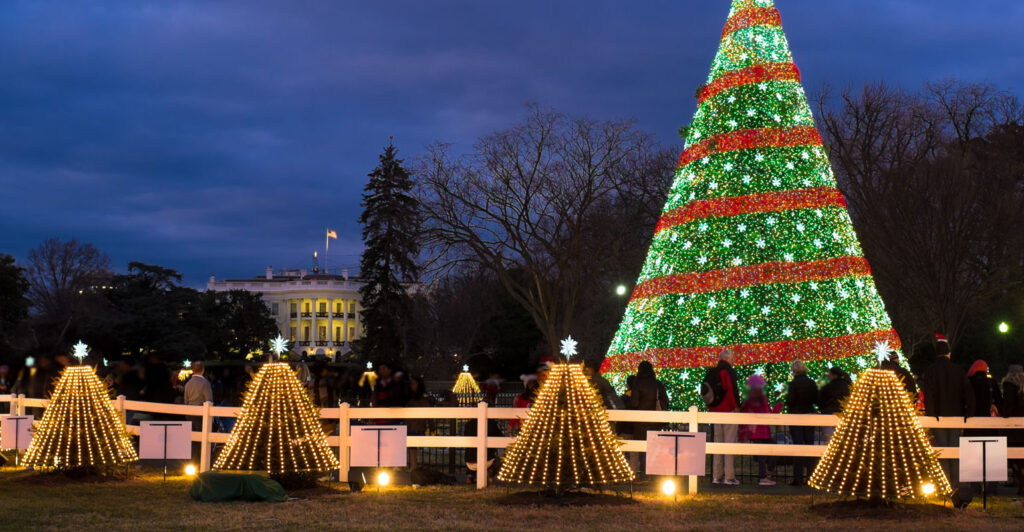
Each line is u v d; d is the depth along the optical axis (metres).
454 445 13.74
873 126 40.09
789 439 16.25
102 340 77.69
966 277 33.38
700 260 21.80
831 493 12.73
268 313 107.88
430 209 43.12
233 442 13.62
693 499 12.73
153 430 14.45
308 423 13.72
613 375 22.94
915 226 31.38
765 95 22.20
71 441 14.68
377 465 13.27
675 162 46.34
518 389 47.34
